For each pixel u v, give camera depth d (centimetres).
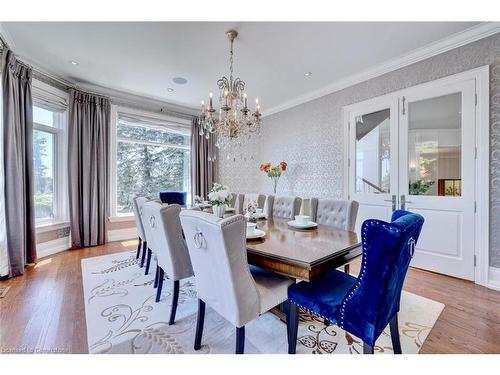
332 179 384
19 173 271
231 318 126
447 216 264
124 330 169
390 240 100
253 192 543
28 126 290
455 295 220
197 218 126
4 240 255
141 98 431
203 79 351
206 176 512
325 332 169
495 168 234
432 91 273
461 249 255
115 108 416
